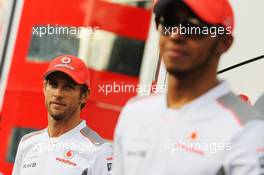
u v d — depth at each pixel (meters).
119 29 7.53
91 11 7.68
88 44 7.70
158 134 2.29
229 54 4.30
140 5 7.52
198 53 2.22
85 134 5.45
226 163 2.12
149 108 2.42
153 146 2.28
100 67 7.45
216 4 2.22
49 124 5.54
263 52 4.25
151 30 7.10
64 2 7.80
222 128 2.16
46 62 7.92
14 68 8.07
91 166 5.31
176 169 2.18
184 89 2.30
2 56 8.19
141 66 7.04
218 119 2.19
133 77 7.24
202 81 2.27
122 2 7.57
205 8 2.18
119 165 2.47
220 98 2.25
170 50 2.23
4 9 8.23
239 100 2.29
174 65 2.23
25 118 7.97
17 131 8.02
